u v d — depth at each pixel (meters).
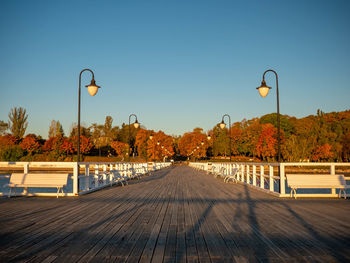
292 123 70.38
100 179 13.57
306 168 46.16
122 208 7.46
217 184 15.20
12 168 50.56
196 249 4.05
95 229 5.18
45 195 9.99
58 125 75.19
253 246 4.19
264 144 59.97
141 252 3.90
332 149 46.38
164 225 5.52
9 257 3.67
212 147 85.25
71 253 3.84
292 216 6.43
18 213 6.73
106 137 81.06
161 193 10.97
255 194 10.69
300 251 3.97
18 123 64.62
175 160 107.88
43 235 4.75
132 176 17.36
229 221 5.89
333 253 3.89
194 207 7.64
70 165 10.13
